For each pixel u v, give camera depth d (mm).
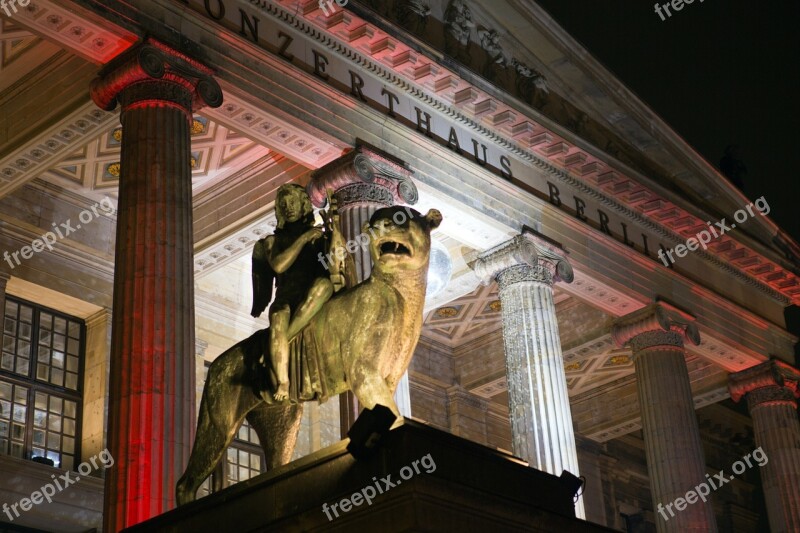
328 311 10031
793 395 36312
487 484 8766
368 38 25266
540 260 28266
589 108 32656
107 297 27969
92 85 21234
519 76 30219
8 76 23797
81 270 27672
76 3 20219
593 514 40281
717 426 46125
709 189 36188
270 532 8703
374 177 24359
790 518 34406
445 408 37406
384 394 9570
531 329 27359
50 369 27078
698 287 33781
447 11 28656
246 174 27172
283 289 10492
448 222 27516
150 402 18469
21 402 26297
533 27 30609
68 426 26953
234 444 30531
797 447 35344
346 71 25312
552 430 26500
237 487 9273
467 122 27859
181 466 18453
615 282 30812
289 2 24203
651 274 32312
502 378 37031
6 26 22344
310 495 8789
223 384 10523
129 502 17828
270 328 10141
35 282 26734
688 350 34750
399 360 9828
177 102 20859
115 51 21188
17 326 26797
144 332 18938
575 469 26516
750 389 36062
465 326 37062
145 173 20031
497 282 28531
